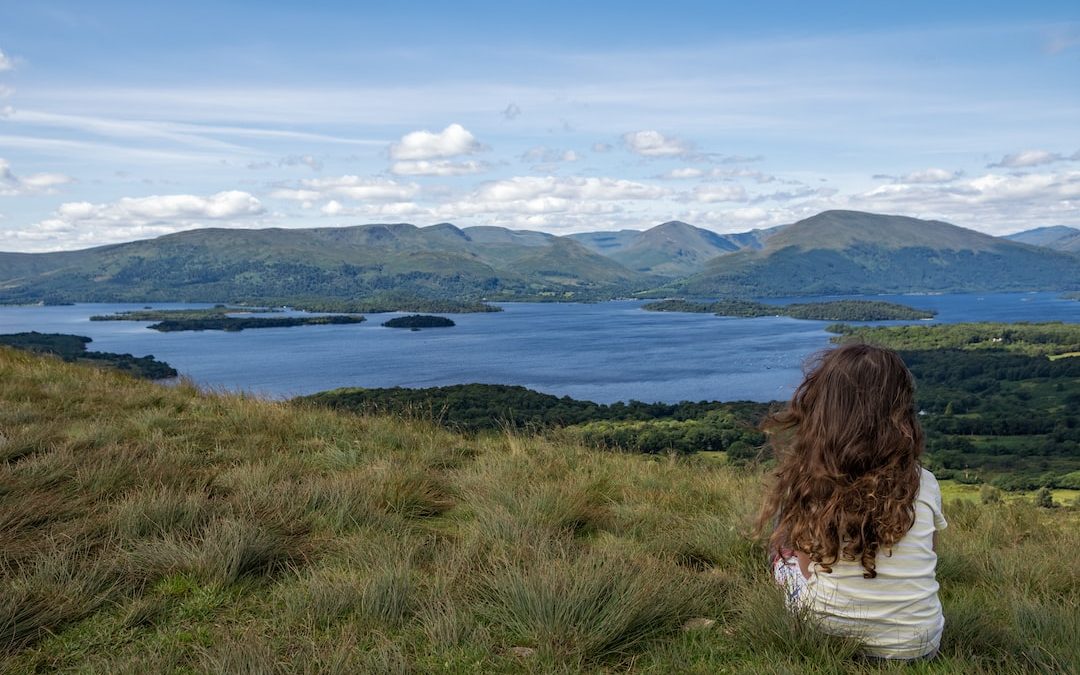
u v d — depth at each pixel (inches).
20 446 241.3
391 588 130.3
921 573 99.7
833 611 104.0
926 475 100.4
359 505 192.1
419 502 210.1
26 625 116.6
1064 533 231.5
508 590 131.0
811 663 103.3
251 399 426.6
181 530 166.9
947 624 123.3
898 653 102.0
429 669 107.8
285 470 237.3
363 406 392.5
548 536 169.3
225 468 242.1
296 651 111.2
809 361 106.6
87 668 106.7
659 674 109.3
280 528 173.9
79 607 125.4
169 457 238.7
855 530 96.6
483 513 190.9
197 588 137.9
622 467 299.3
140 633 119.3
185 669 106.3
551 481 245.3
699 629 126.8
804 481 100.1
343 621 124.1
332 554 160.4
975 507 283.7
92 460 225.5
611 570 139.2
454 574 142.6
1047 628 125.1
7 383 409.7
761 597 125.7
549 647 112.5
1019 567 170.2
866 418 96.0
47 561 138.9
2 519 164.7
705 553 176.6
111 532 162.7
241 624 123.1
